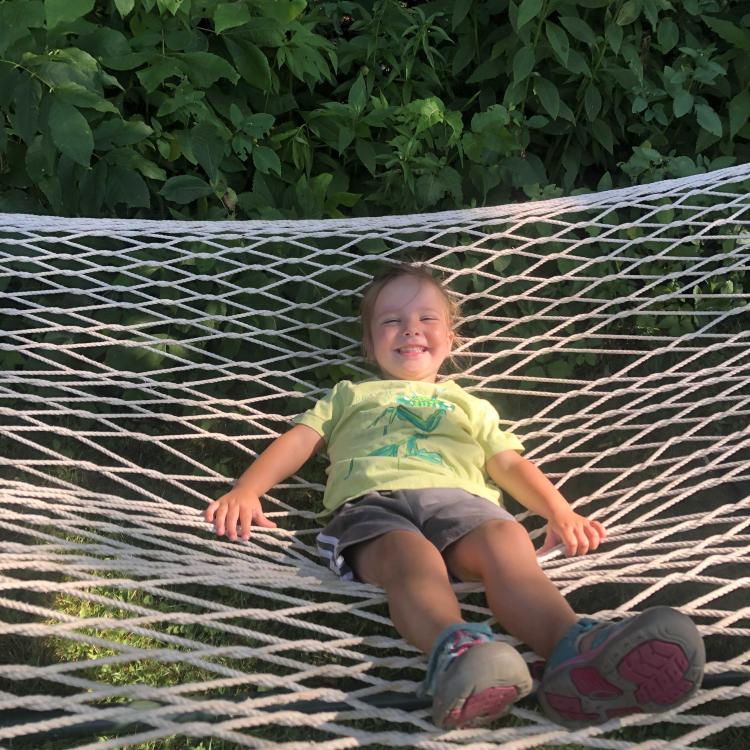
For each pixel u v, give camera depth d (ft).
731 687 3.19
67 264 5.65
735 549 3.86
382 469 4.15
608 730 3.03
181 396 5.59
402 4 6.95
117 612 4.50
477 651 2.84
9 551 3.52
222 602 4.66
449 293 5.13
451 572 3.84
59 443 5.56
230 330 5.54
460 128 6.02
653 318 5.83
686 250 5.83
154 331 5.57
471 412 4.49
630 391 4.83
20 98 5.43
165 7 5.66
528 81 6.37
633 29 6.61
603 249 5.71
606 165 6.88
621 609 3.52
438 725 2.98
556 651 3.08
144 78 5.72
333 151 6.66
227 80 6.33
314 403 5.44
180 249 5.39
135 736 2.92
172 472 5.47
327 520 5.15
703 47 6.91
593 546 3.98
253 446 5.61
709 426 5.73
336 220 5.41
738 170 5.64
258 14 6.20
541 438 5.63
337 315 5.35
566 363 5.66
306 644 3.28
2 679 4.10
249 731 3.92
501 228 5.73
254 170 6.37
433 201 6.00
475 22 6.58
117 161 5.71
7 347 4.69
